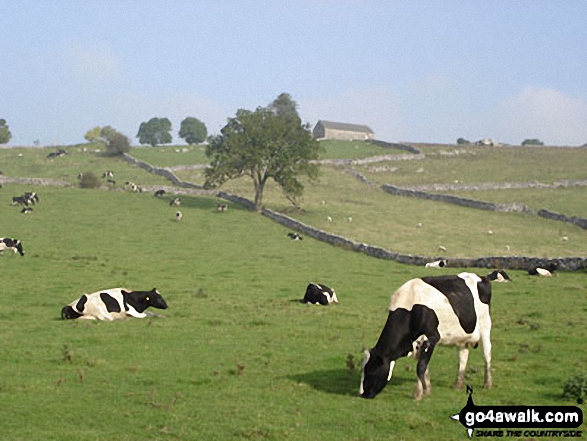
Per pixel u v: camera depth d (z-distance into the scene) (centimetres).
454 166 11756
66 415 1309
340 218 7262
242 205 8019
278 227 6706
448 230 6688
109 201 7775
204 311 2659
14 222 6222
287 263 4597
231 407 1377
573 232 6744
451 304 1462
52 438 1179
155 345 1997
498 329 2348
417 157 12450
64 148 12681
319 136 17312
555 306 2820
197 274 3888
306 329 2306
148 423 1272
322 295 2902
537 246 5903
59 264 4081
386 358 1445
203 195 8738
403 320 1452
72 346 1962
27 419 1282
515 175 10788
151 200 8025
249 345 2020
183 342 2047
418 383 1434
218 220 6931
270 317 2544
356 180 10431
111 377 1611
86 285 3297
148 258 4600
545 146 14188
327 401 1429
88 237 5597
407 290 1483
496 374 1686
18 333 2148
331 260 4850
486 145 14138
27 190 8269
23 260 4225
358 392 1502
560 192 9312
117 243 5359
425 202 8662
